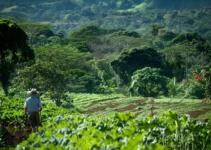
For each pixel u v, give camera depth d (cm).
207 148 1109
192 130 1117
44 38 12706
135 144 765
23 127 2347
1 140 1902
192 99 6381
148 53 9156
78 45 11619
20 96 5744
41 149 823
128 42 11700
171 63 9431
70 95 7394
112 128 1167
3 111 2680
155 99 6650
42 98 5816
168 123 1161
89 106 6244
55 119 1481
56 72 5328
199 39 12800
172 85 7362
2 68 5903
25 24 10550
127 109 5809
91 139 911
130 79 8944
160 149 710
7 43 5828
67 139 910
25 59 6041
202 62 10112
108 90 8706
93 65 9819
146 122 1135
